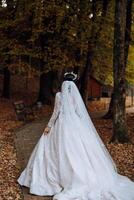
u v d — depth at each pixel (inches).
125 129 479.5
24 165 354.9
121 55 477.1
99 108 1107.3
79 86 874.1
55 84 1124.5
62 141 269.0
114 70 481.4
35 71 879.1
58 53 837.8
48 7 756.6
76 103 284.8
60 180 267.4
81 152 267.3
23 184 287.3
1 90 1316.4
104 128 619.2
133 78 980.6
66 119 276.2
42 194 267.9
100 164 269.7
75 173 261.1
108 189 261.3
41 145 279.4
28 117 733.3
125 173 331.0
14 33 854.5
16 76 1409.9
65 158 265.7
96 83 1279.5
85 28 790.5
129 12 725.9
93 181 261.4
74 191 256.4
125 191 263.7
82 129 276.2
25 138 519.5
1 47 853.2
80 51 858.1
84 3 783.1
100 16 790.5
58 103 282.2
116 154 410.0
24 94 1269.7
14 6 836.6
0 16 842.2
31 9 778.8
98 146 276.4
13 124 660.1
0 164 355.6
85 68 847.7
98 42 821.9
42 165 275.3
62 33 815.1
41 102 991.6
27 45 844.0
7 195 266.4
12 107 924.0
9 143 479.5
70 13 788.0
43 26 786.2
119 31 474.9
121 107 479.2
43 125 650.8
